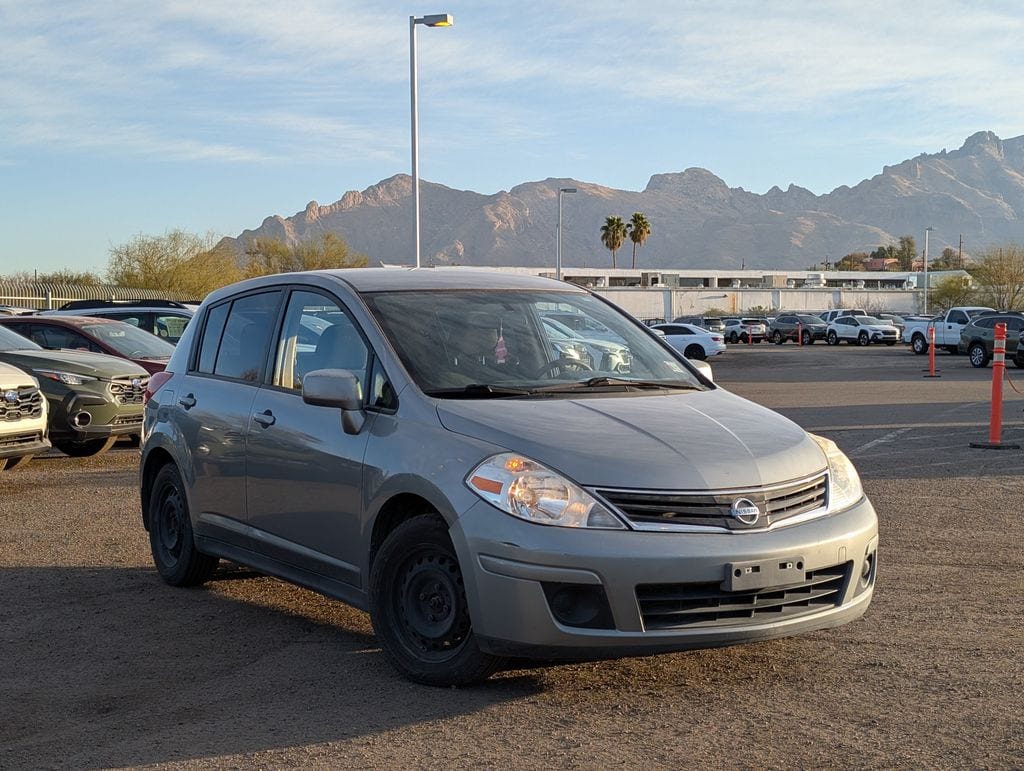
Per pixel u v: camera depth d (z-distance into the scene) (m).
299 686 4.92
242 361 6.39
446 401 5.03
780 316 70.12
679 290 105.31
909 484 10.40
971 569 7.09
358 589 5.23
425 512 5.00
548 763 3.98
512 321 5.75
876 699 4.63
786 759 3.99
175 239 64.38
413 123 27.41
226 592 6.73
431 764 3.99
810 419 16.94
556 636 4.39
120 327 15.99
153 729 4.42
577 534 4.38
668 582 4.37
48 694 4.88
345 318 5.68
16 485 10.85
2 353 12.99
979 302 92.19
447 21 26.86
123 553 7.81
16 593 6.70
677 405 5.23
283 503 5.72
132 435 13.87
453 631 4.74
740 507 4.54
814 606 4.75
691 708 4.54
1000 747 4.07
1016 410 18.48
